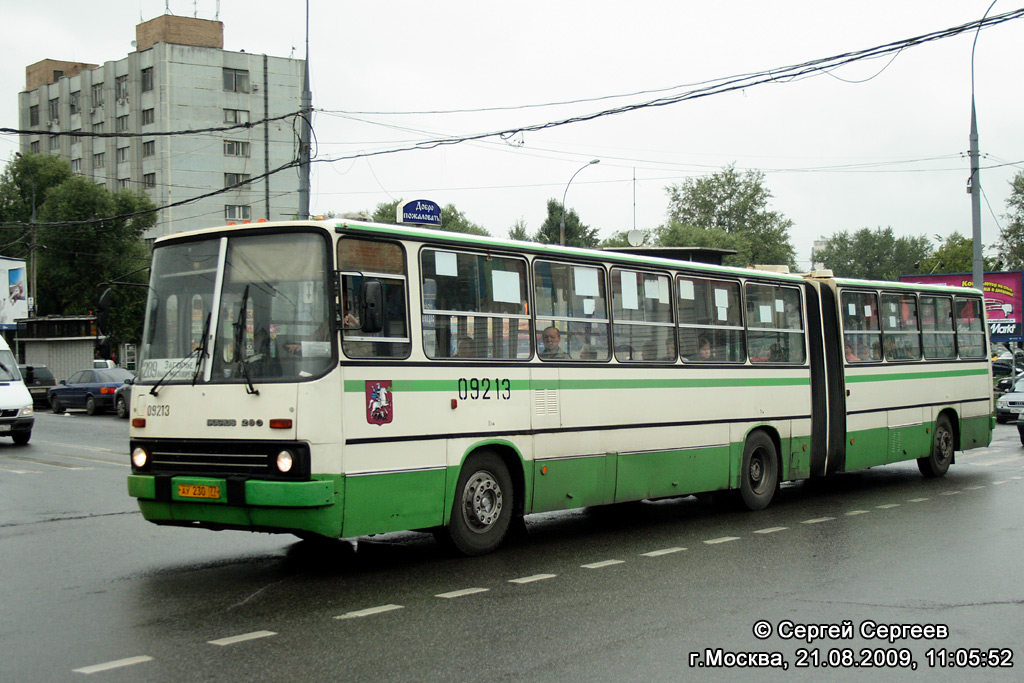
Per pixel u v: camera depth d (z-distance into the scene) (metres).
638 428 11.54
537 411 10.30
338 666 6.10
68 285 59.78
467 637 6.81
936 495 14.95
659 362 11.91
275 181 80.06
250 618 7.29
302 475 8.13
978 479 17.12
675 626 7.18
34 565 9.28
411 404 8.97
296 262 8.52
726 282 13.11
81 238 59.28
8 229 63.94
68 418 33.56
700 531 11.62
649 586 8.52
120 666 6.08
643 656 6.43
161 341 8.98
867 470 18.69
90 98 82.81
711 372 12.65
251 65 79.12
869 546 10.55
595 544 10.68
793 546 10.55
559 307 10.70
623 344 11.45
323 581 8.63
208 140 77.62
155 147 76.75
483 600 7.95
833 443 14.64
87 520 12.01
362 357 8.57
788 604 7.89
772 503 14.20
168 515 8.70
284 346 8.40
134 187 78.12
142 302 60.59
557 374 10.56
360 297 8.33
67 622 7.16
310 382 8.22
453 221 75.31
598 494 11.00
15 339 48.44
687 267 12.47
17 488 15.05
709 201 82.50
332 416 8.27
